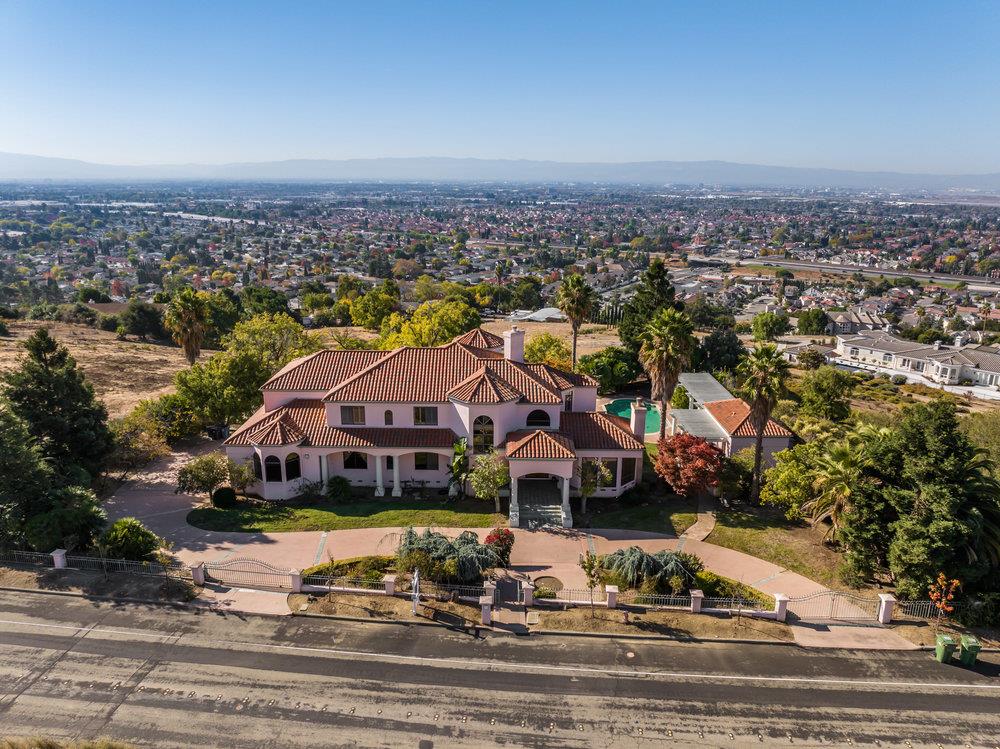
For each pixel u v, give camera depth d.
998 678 26.94
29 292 187.50
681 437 42.38
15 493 34.59
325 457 43.44
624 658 27.77
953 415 31.97
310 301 158.38
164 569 33.09
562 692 25.73
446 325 75.38
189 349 69.38
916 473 31.17
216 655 27.45
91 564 33.34
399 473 44.56
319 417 45.00
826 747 23.27
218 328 114.06
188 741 23.02
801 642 28.83
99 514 35.75
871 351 121.75
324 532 38.56
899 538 30.67
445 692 25.62
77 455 42.53
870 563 32.59
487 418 42.78
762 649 28.45
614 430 44.16
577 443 43.00
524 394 44.06
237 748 22.77
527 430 43.56
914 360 114.50
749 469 43.38
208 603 30.91
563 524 39.62
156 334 114.19
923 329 145.75
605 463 43.09
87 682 25.73
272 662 27.11
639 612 30.70
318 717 24.23
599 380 69.88
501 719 24.31
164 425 51.50
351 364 48.75
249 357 54.66
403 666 27.03
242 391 53.25
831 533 35.44
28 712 24.16
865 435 36.25
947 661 27.75
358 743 23.12
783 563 35.47
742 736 23.70
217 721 23.92
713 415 53.25
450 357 47.00
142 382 74.69
